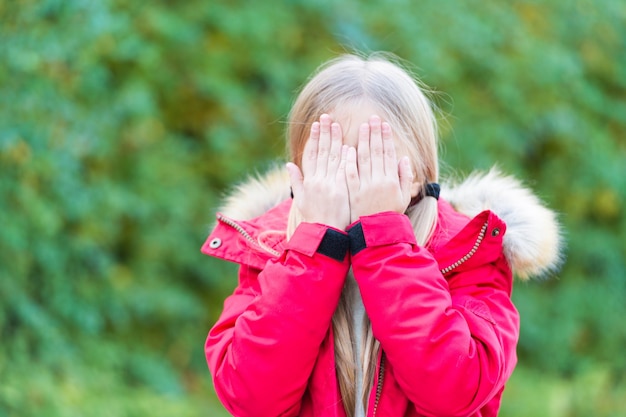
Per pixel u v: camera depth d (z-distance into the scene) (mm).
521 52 7961
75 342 5746
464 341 2113
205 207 6926
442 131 7383
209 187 7082
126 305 6250
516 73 7883
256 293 2383
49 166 5414
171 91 6980
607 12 8906
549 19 8562
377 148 2264
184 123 7219
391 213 2223
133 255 6660
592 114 8586
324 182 2258
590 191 8266
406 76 2443
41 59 5191
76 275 5867
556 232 2480
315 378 2273
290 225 2406
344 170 2270
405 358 2117
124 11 6391
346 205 2252
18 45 5137
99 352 5762
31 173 5379
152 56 6375
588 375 6754
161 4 6910
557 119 7957
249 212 2715
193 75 6949
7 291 5285
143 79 6688
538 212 2447
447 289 2193
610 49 8859
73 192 5703
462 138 7457
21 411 4711
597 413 6383
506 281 2395
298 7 7297
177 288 6633
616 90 8992
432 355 2100
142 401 5461
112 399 5344
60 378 5254
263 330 2154
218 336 2348
